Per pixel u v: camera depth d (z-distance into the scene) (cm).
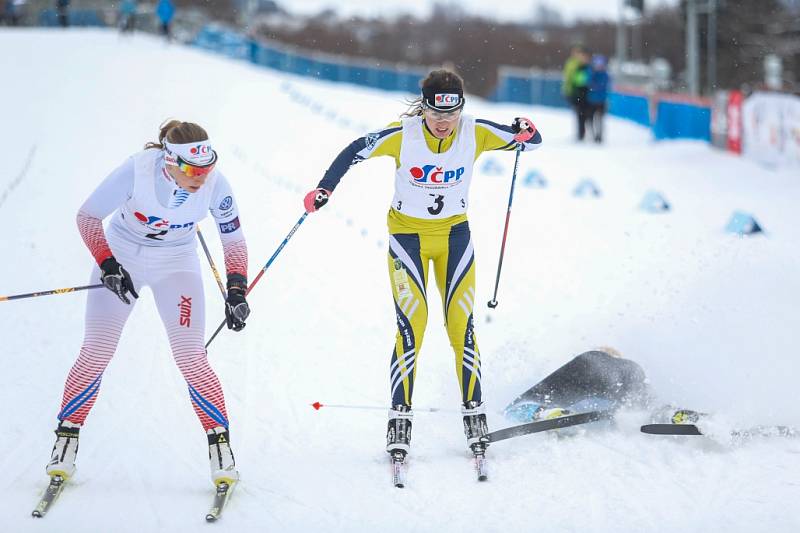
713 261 2403
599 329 1950
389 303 2239
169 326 1335
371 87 10031
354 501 1310
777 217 3388
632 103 7288
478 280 2453
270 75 7431
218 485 1299
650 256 2653
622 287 2311
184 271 1356
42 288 2175
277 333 1997
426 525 1241
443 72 1362
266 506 1294
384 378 1788
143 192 1276
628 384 1588
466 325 1471
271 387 1725
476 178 4075
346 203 3256
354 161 1430
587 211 3428
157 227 1316
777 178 4384
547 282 2420
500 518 1255
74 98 4703
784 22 12575
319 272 2430
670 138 5838
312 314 2128
